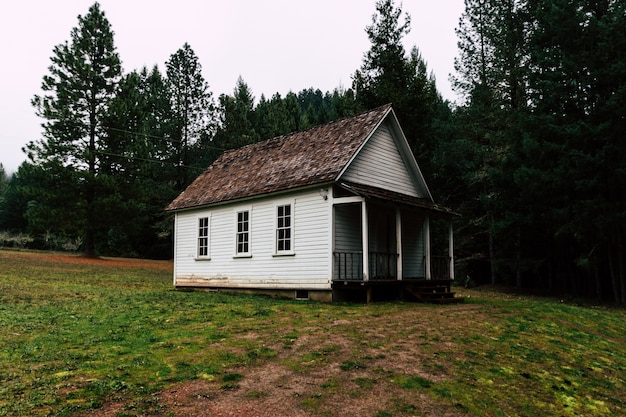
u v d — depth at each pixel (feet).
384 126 61.11
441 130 107.96
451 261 61.87
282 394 19.15
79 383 19.56
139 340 27.71
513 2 92.94
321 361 23.59
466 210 107.86
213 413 17.02
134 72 116.06
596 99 69.51
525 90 91.40
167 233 143.74
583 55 69.36
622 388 25.50
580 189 67.46
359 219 56.03
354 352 25.40
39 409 16.84
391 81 99.09
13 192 181.47
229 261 61.72
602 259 71.51
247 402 18.17
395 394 19.89
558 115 72.84
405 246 64.85
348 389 20.08
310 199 52.60
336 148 55.62
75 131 103.76
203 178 74.95
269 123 169.78
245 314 38.04
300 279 52.54
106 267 94.99
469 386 21.81
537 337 33.76
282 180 56.08
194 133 150.51
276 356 24.35
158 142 145.18
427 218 58.23
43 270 79.10
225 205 63.26
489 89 97.55
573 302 72.90
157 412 16.89
